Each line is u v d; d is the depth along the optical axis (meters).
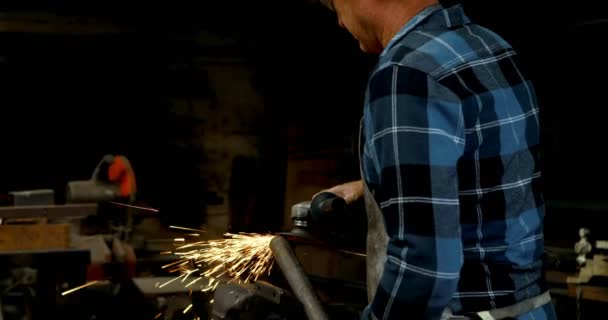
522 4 5.49
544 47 5.46
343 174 7.23
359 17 1.71
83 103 8.16
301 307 2.00
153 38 8.07
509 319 1.54
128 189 3.87
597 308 3.58
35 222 3.30
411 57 1.49
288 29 7.94
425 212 1.40
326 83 7.78
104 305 3.50
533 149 1.60
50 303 3.11
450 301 1.55
